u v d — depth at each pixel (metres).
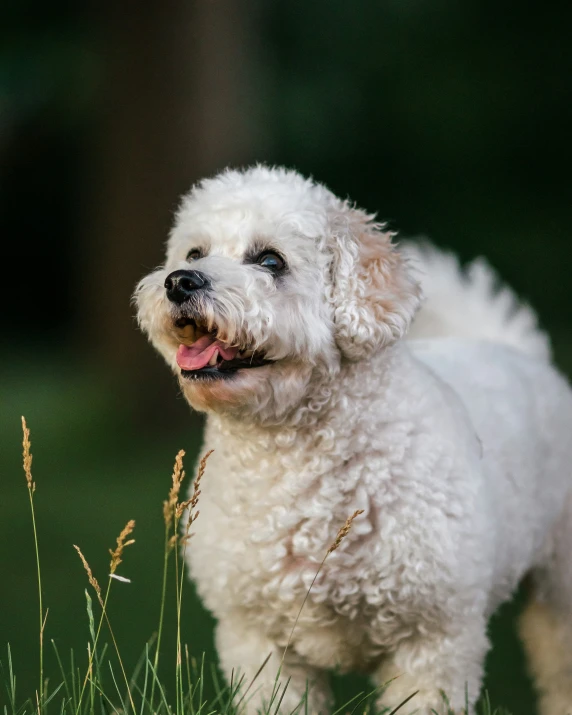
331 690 6.22
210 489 5.82
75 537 11.84
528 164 27.48
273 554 5.57
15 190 27.77
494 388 6.66
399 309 5.75
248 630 5.89
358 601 5.57
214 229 5.95
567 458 7.09
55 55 18.33
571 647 7.17
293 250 5.78
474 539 5.60
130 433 15.44
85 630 9.27
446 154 27.42
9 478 14.47
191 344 5.71
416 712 5.64
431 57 26.91
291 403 5.53
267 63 21.84
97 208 16.77
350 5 23.98
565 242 27.09
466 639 5.67
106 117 16.06
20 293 29.03
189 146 15.34
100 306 16.61
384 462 5.52
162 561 10.99
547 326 24.36
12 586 10.41
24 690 7.97
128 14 15.42
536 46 26.91
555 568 7.08
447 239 27.38
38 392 21.56
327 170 26.31
